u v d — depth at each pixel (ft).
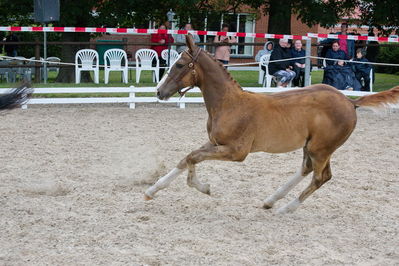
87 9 59.21
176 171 20.22
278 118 19.48
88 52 55.06
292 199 22.48
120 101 44.60
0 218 19.30
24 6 60.13
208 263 15.79
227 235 18.13
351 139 34.45
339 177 25.73
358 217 20.34
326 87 20.17
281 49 47.78
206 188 20.42
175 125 37.45
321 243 17.72
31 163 27.04
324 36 46.24
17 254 16.19
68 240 17.34
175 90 19.97
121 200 21.67
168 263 15.75
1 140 31.86
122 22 61.57
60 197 21.86
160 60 57.57
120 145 31.07
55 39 77.00
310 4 60.95
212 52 69.82
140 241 17.35
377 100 20.33
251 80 65.57
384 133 36.55
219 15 64.80
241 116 19.31
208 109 20.13
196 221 19.48
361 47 57.62
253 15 72.08
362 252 17.04
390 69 88.99
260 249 16.92
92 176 24.99
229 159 19.61
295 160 28.84
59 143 31.37
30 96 21.16
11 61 60.75
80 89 44.01
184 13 63.62
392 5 59.82
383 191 23.63
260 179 25.11
